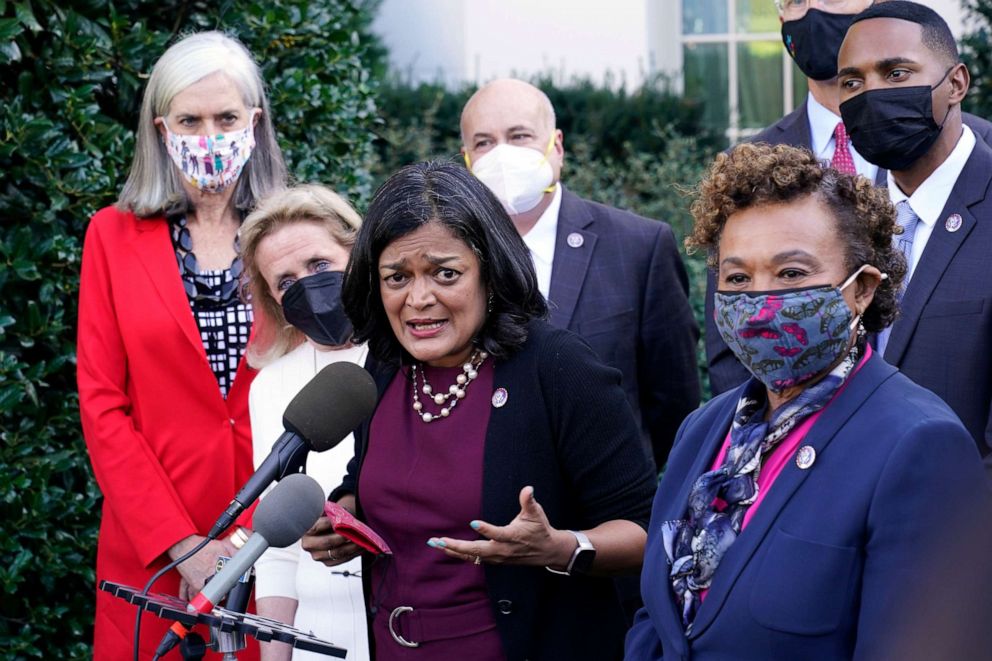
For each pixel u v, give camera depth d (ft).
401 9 32.55
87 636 16.79
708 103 32.55
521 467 10.40
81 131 16.22
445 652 10.39
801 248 8.45
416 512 10.55
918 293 12.47
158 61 15.01
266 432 12.76
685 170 27.86
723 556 8.57
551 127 16.58
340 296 11.29
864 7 14.61
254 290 12.98
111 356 14.47
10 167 15.75
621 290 15.79
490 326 10.66
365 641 11.68
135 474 14.05
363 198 19.47
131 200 14.90
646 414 16.25
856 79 12.84
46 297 15.72
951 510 7.86
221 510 14.33
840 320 8.41
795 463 8.41
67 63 15.96
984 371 12.18
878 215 8.70
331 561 10.54
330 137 18.56
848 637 8.06
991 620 7.75
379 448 10.89
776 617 8.11
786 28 15.19
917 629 7.75
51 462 15.75
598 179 28.99
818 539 8.10
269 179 15.28
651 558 9.26
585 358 10.61
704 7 32.37
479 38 32.50
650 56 32.32
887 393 8.38
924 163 12.76
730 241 8.72
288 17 17.72
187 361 14.33
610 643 10.74
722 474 8.80
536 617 10.34
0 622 15.97
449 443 10.59
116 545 14.37
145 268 14.53
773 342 8.48
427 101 31.07
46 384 15.76
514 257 10.53
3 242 15.65
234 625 8.53
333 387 9.73
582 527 10.81
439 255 10.25
